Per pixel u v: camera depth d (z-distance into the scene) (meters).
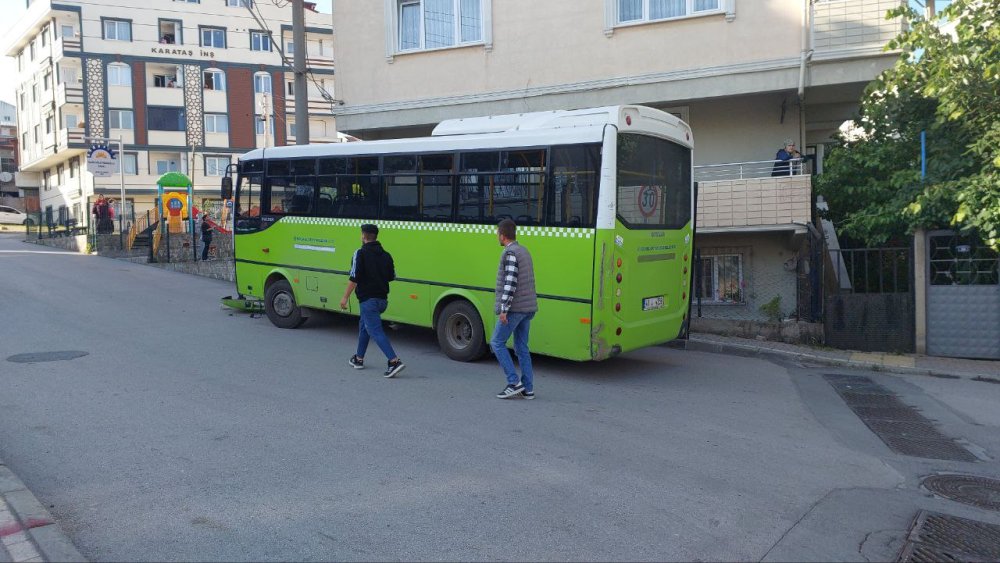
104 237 26.95
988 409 8.27
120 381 8.52
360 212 11.12
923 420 7.77
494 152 9.62
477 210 9.81
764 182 12.54
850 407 8.32
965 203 10.00
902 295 11.28
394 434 6.66
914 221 10.91
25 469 5.69
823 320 11.66
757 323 12.00
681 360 10.75
